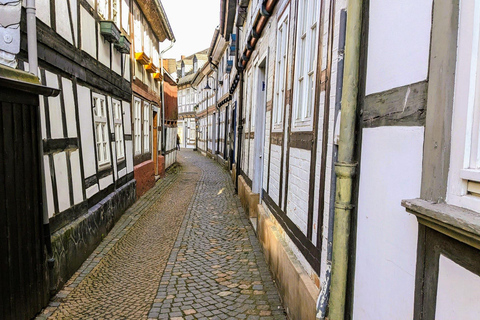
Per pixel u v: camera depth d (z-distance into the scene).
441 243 1.34
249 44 7.89
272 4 5.27
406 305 1.58
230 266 4.97
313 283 2.91
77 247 4.80
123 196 7.98
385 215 1.79
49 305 3.81
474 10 1.22
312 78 3.30
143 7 10.90
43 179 3.76
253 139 7.68
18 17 3.37
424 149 1.47
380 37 1.93
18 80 3.15
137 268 4.94
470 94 1.24
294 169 3.75
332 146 2.50
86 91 5.75
